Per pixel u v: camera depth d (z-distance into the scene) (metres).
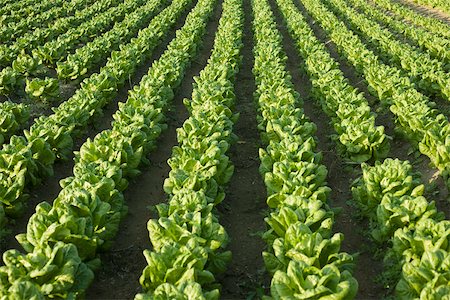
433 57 20.84
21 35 23.88
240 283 8.52
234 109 15.62
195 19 25.05
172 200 8.60
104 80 15.55
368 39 23.50
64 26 24.62
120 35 22.62
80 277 7.35
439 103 16.27
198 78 16.55
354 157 11.91
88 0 33.06
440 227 7.63
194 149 10.97
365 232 9.58
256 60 18.47
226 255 7.91
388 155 13.15
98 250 8.77
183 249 7.15
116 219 8.82
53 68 19.70
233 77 17.67
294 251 7.17
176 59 17.86
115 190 9.14
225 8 30.03
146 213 10.70
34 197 11.02
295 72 20.34
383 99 15.63
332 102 14.60
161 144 13.97
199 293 6.22
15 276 6.80
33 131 11.56
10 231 9.65
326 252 7.34
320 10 29.11
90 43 20.22
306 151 10.50
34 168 10.84
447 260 6.79
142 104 13.73
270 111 13.27
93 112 14.05
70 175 12.16
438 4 36.16
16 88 16.66
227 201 11.06
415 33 23.72
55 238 7.61
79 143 13.57
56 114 12.82
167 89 15.59
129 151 10.98
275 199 9.21
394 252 8.27
